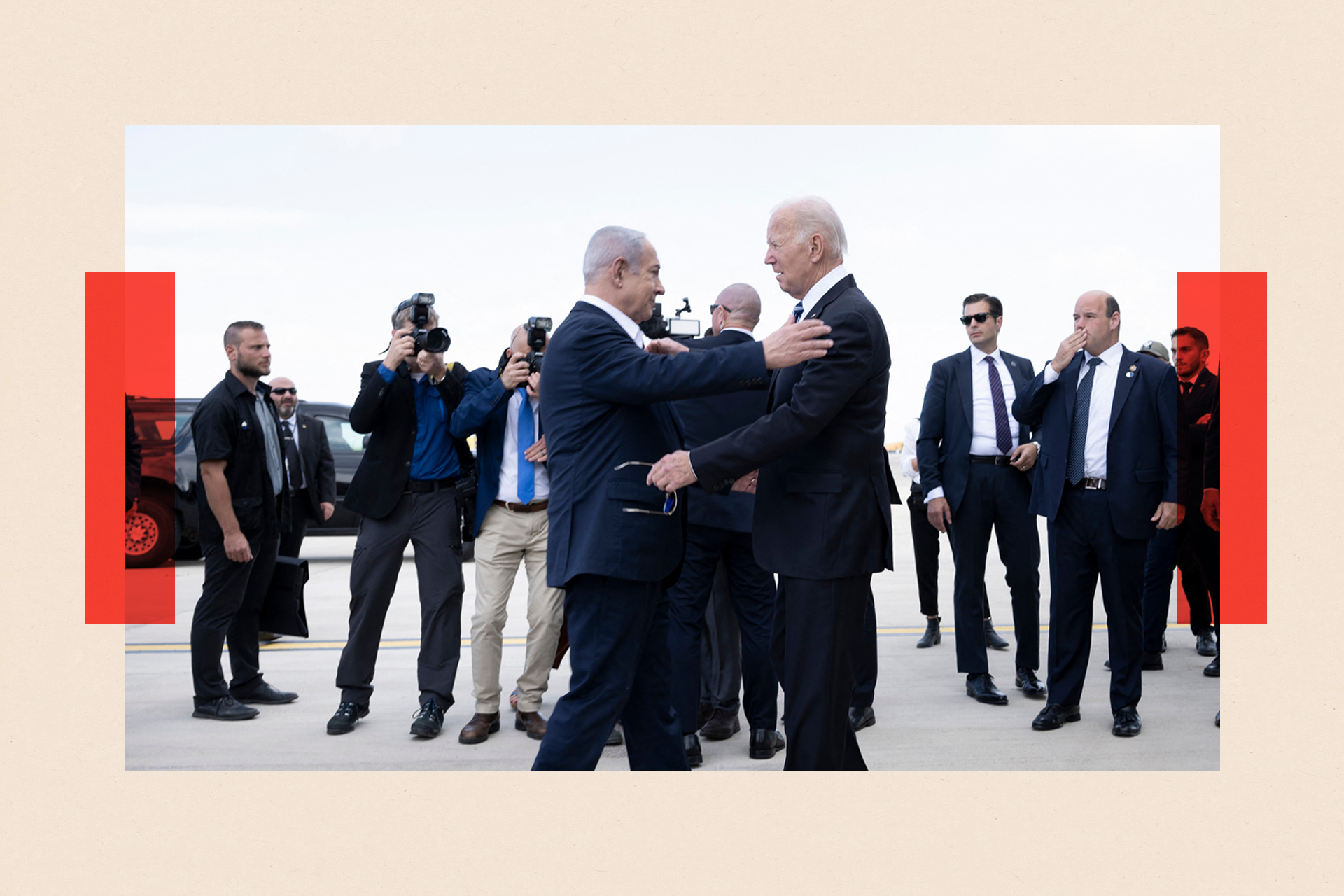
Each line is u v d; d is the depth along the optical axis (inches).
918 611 288.7
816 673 105.0
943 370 184.1
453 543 161.8
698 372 99.0
